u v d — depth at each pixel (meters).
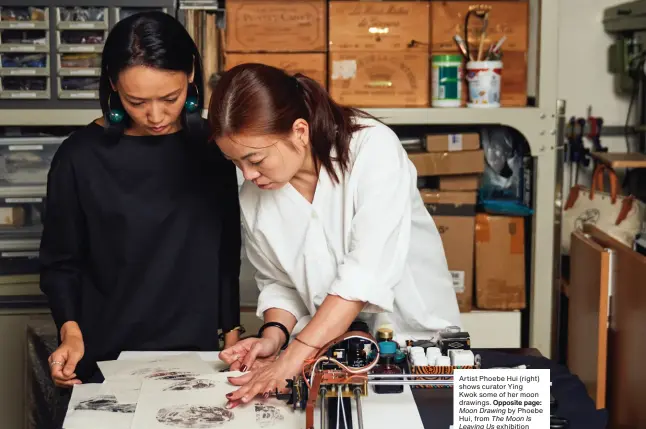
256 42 2.77
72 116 2.74
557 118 2.85
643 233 2.66
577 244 2.86
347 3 2.76
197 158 1.85
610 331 2.68
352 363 1.50
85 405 1.44
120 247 1.83
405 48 2.78
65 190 1.80
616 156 3.00
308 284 1.70
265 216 1.72
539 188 2.81
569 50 3.35
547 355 2.89
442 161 2.80
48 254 1.86
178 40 1.68
